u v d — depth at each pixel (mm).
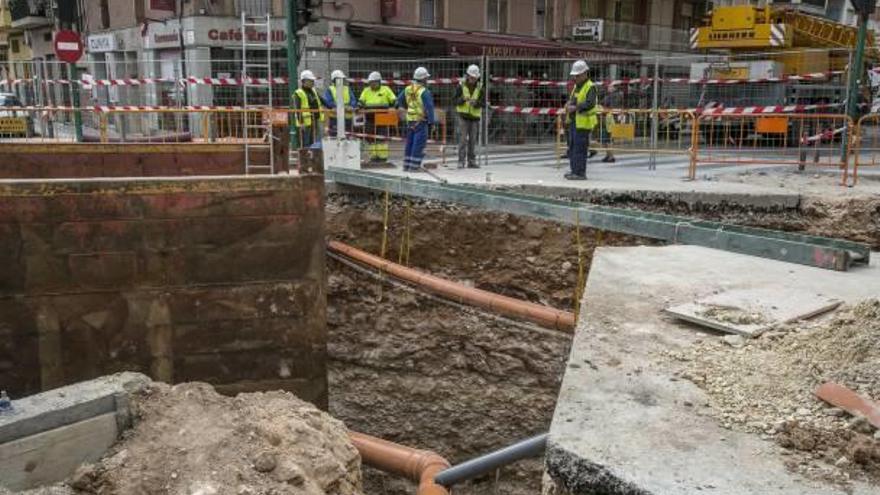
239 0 23938
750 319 4156
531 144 20219
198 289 8055
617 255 6074
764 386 3273
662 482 2457
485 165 14539
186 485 3617
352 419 10805
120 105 22594
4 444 3531
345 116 14023
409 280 9242
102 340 7867
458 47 25406
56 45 14609
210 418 4125
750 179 12125
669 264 5723
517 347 10039
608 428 2871
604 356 3678
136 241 7820
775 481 2473
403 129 16828
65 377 7828
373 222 10922
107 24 30250
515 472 9742
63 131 19875
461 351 10383
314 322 8438
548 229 10234
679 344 3879
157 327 7992
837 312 4309
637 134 18328
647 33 36969
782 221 10133
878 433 2736
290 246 8242
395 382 10648
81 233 7664
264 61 24188
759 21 21516
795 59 20469
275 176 8094
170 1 24500
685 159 16344
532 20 31812
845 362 3463
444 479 3660
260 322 8273
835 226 9930
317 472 3957
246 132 13922
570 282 10078
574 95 11594
